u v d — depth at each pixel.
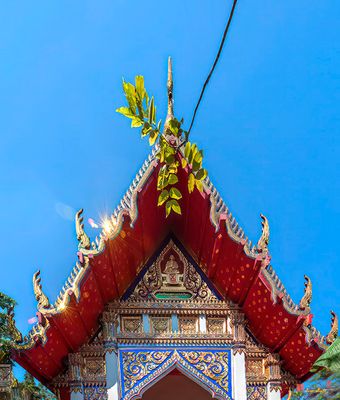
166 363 13.61
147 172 13.04
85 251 12.52
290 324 13.16
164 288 14.40
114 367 13.41
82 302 12.84
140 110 6.76
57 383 13.48
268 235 13.28
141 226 13.40
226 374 13.68
